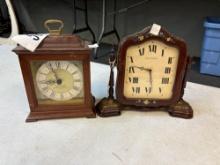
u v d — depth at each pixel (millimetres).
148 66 939
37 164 775
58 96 966
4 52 1794
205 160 793
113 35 2098
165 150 835
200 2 1727
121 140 881
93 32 2160
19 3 2391
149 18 1953
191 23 1829
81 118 996
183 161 790
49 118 980
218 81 1456
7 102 1113
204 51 1513
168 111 1024
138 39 870
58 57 862
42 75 919
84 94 962
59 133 913
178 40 872
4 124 960
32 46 826
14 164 774
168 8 1854
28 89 917
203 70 1561
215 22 1468
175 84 962
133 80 968
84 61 884
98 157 805
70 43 851
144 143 867
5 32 2367
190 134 913
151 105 1008
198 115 1028
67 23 2297
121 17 2043
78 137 893
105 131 925
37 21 2436
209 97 1186
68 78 938
